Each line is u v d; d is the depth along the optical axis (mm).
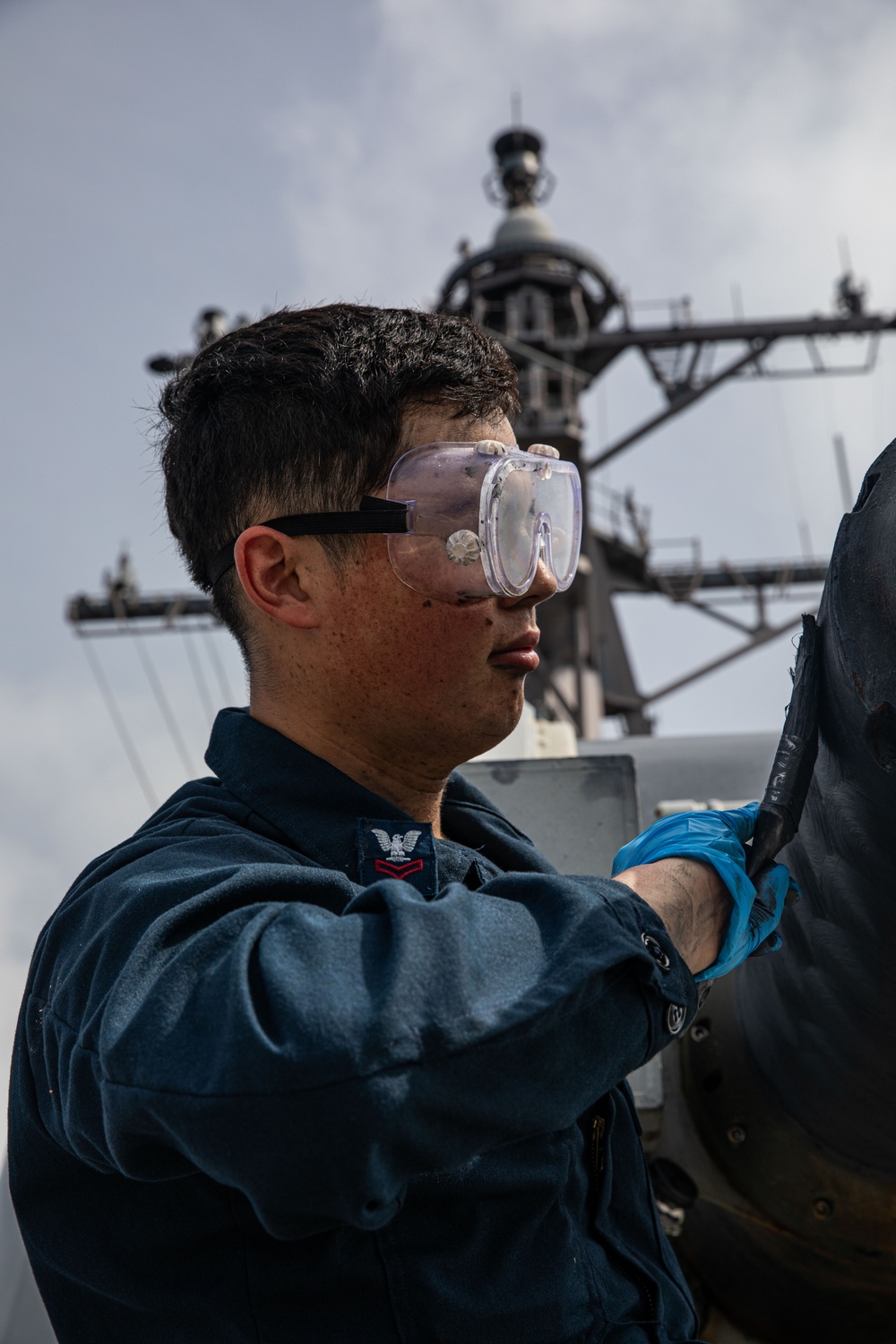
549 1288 1086
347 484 1205
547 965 977
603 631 13055
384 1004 896
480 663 1224
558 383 12391
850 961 1376
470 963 946
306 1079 864
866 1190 1803
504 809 2297
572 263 12672
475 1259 1069
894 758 1071
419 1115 892
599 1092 983
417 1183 1061
